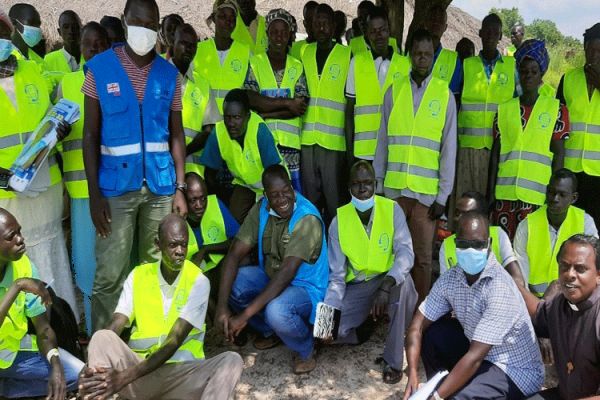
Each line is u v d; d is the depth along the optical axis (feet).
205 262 13.66
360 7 20.52
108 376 9.71
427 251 14.30
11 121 11.62
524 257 12.71
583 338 8.81
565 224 12.25
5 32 11.17
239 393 11.92
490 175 15.19
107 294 11.87
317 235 12.42
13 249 10.25
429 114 13.70
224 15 15.84
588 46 13.87
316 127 16.12
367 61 15.80
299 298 12.16
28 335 11.23
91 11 29.35
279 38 15.62
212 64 16.16
